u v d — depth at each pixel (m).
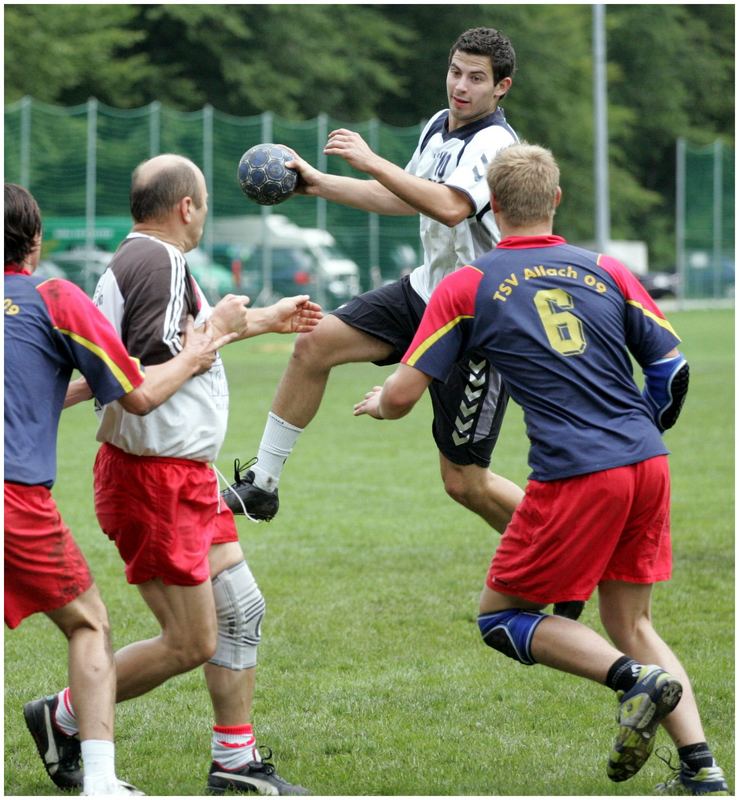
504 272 13.10
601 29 87.06
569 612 15.41
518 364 12.88
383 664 17.86
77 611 12.17
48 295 12.05
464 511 29.19
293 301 13.27
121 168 93.69
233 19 117.75
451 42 134.38
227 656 13.27
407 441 40.50
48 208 92.38
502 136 16.70
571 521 12.55
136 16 118.94
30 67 103.12
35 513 11.78
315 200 100.88
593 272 13.19
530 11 137.75
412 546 25.48
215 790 13.18
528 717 15.66
